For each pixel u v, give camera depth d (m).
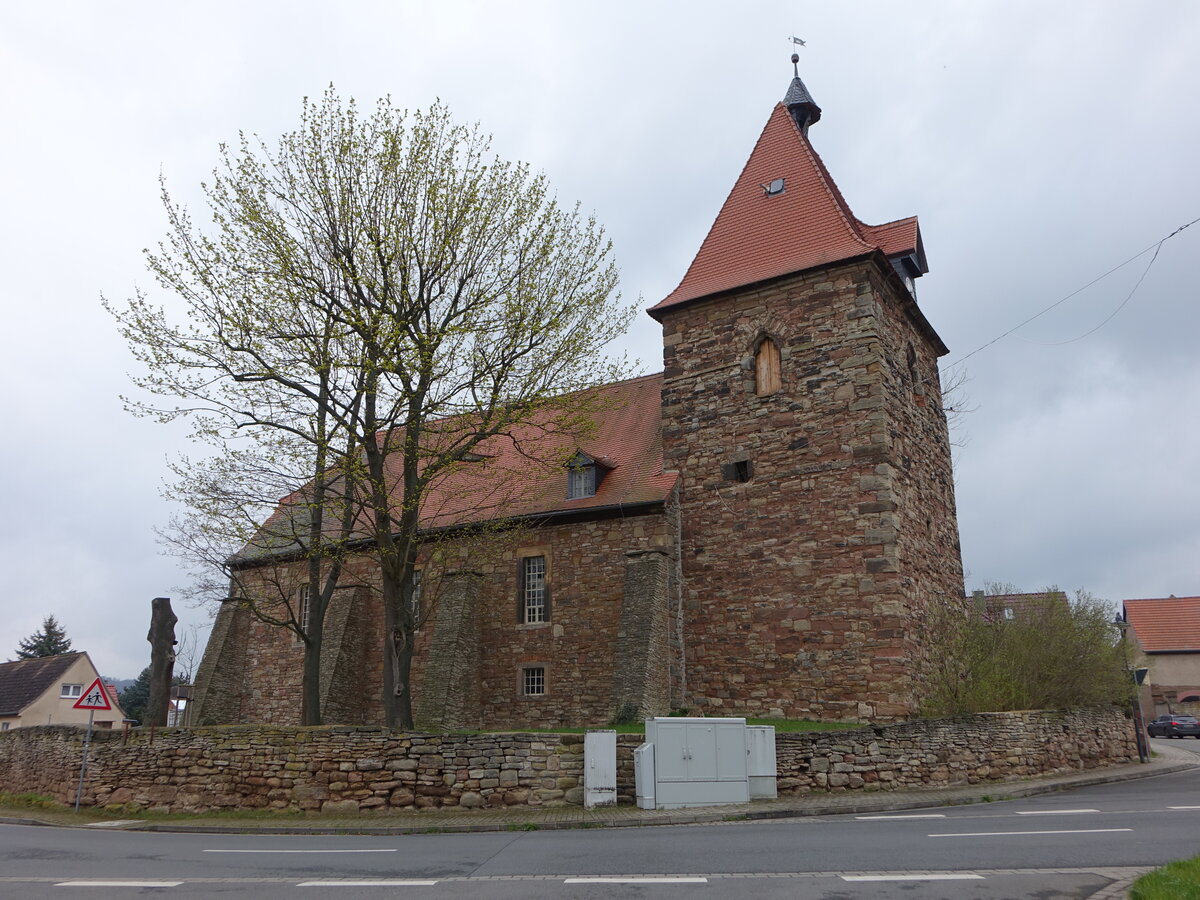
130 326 17.56
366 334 17.45
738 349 22.84
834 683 19.69
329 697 25.20
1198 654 50.62
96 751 17.77
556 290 19.20
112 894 8.16
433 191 18.27
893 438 20.95
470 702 23.27
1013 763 18.48
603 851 10.38
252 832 14.03
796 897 7.39
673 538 22.38
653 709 20.30
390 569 18.09
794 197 23.84
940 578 22.84
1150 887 6.88
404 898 7.71
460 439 18.69
